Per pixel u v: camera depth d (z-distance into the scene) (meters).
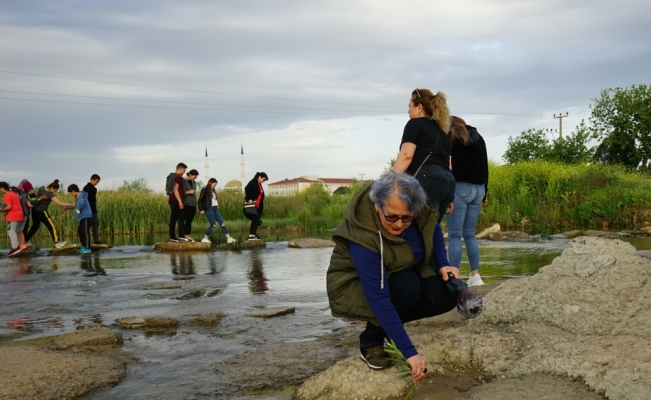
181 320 5.64
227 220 24.94
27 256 13.28
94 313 6.18
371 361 3.42
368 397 3.25
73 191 13.86
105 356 4.38
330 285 3.30
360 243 3.08
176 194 14.29
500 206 20.44
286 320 5.55
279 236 18.72
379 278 3.07
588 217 18.88
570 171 22.44
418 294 3.22
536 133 38.97
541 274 4.61
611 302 3.98
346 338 4.64
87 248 13.80
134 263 11.21
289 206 28.27
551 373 3.23
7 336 5.14
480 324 4.30
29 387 3.60
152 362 4.25
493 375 3.44
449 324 4.68
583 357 3.23
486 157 6.21
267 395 3.52
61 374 3.83
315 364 4.02
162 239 17.89
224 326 5.36
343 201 28.80
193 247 13.92
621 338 3.43
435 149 5.02
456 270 3.36
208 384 3.73
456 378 3.44
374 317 3.23
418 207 2.97
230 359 4.23
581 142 37.34
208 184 14.76
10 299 7.15
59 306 6.62
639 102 37.44
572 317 3.94
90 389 3.67
